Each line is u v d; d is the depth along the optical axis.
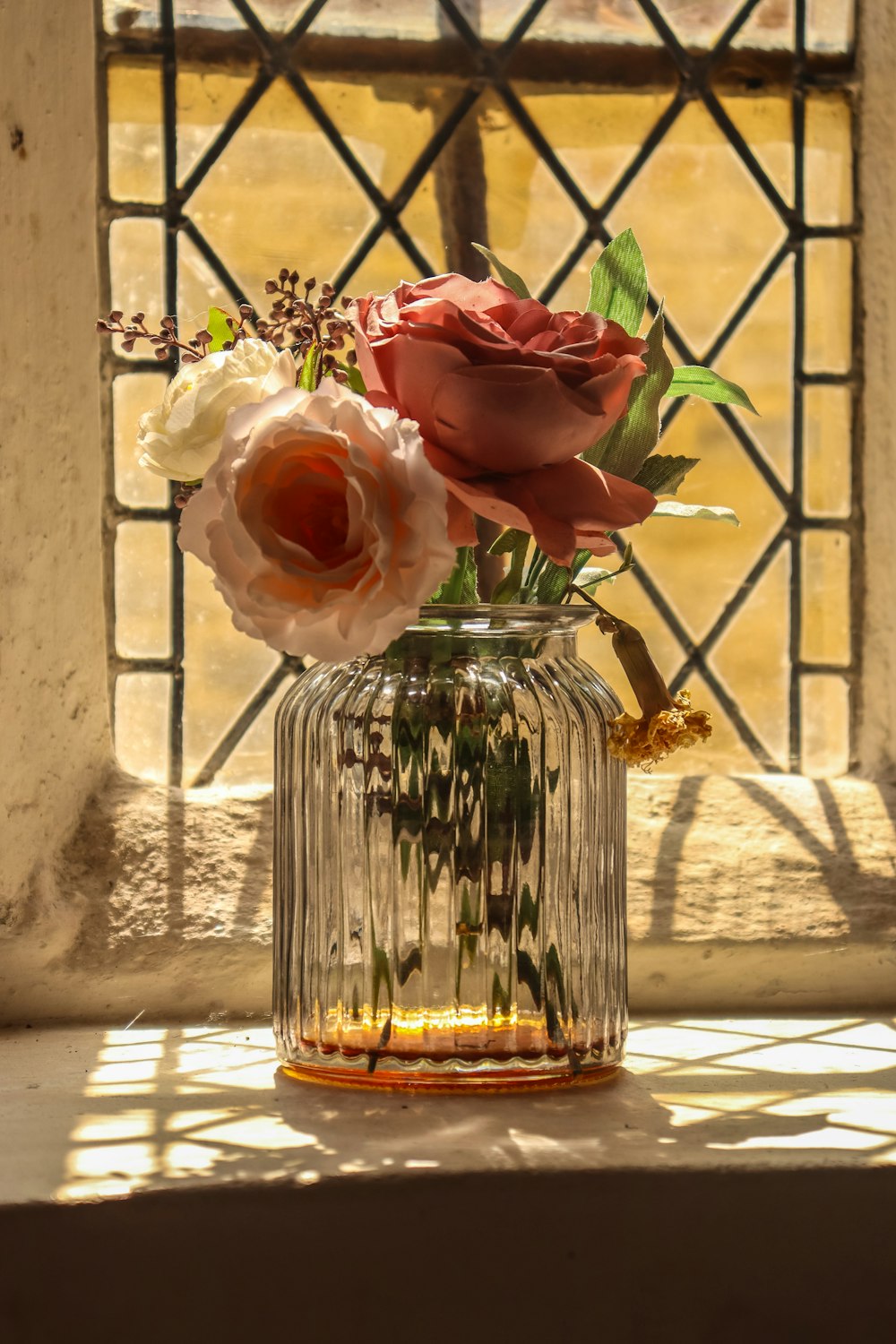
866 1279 0.56
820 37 1.03
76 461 0.92
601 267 0.74
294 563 0.57
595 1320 0.55
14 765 0.85
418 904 0.67
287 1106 0.66
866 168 1.02
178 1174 0.55
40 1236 0.53
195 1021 0.89
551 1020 0.68
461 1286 0.55
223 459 0.59
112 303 0.97
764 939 0.91
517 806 0.68
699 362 1.03
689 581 1.03
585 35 1.01
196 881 0.91
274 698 1.00
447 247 1.01
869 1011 0.93
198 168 0.98
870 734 1.02
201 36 0.98
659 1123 0.63
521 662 0.70
